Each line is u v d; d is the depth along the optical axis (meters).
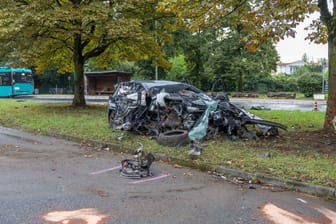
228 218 4.27
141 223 4.09
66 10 13.77
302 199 5.04
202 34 35.53
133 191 5.31
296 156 7.07
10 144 9.26
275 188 5.58
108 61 20.06
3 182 5.66
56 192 5.18
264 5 8.81
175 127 9.06
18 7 14.63
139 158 6.51
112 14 14.27
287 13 7.77
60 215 4.29
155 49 17.31
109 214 4.36
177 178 6.09
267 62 33.94
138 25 14.45
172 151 7.75
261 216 4.35
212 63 35.06
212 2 9.99
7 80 33.09
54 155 7.89
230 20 11.12
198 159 7.00
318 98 27.89
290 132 9.86
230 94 31.78
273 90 39.38
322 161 6.63
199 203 4.80
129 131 9.96
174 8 10.25
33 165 6.87
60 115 14.30
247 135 8.84
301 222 4.19
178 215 4.36
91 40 17.41
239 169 6.28
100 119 12.92
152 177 6.14
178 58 42.00
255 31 8.73
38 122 12.43
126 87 11.02
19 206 4.56
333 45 9.49
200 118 8.80
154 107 9.55
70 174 6.23
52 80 50.88
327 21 9.37
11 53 14.39
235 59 33.69
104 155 7.95
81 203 4.73
